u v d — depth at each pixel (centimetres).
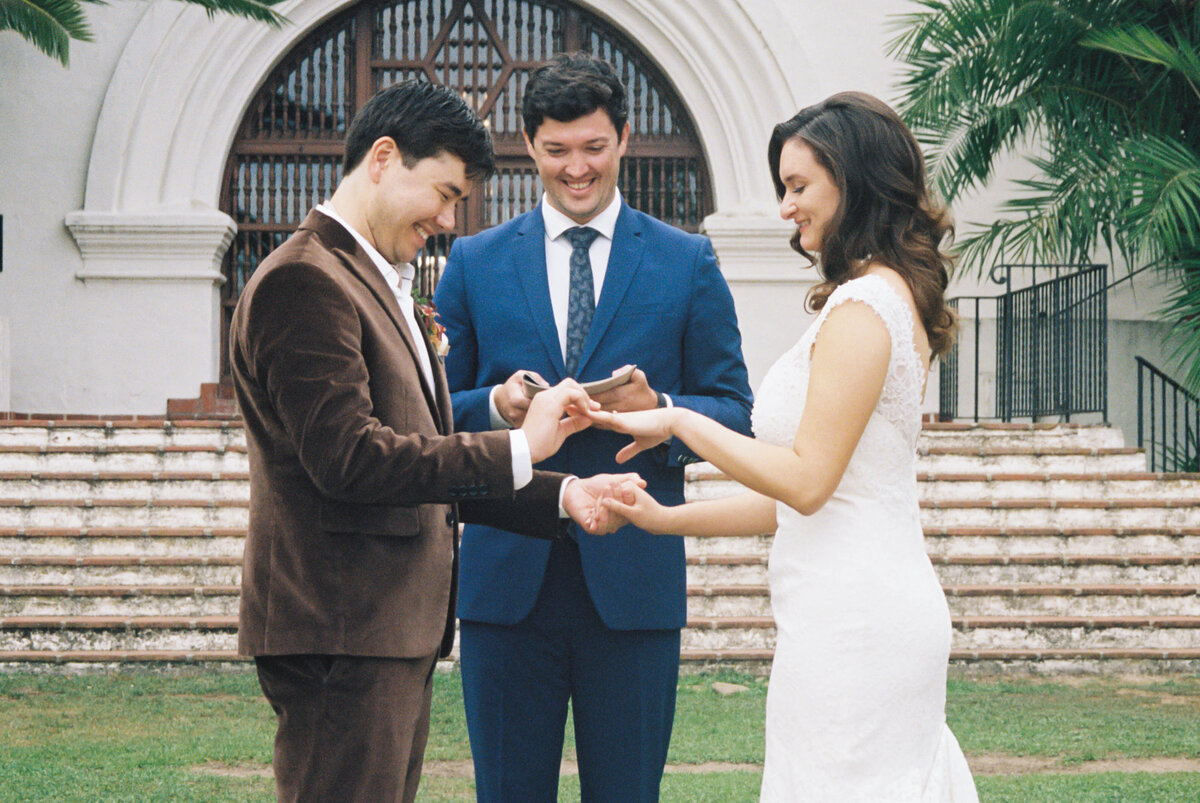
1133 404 1043
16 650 652
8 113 1009
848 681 223
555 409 229
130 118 1005
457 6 1058
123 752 470
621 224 293
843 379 221
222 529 728
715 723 536
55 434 798
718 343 291
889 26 1041
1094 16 864
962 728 530
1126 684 637
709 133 1041
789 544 236
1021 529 751
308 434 203
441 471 210
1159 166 798
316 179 1057
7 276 1001
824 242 238
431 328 258
